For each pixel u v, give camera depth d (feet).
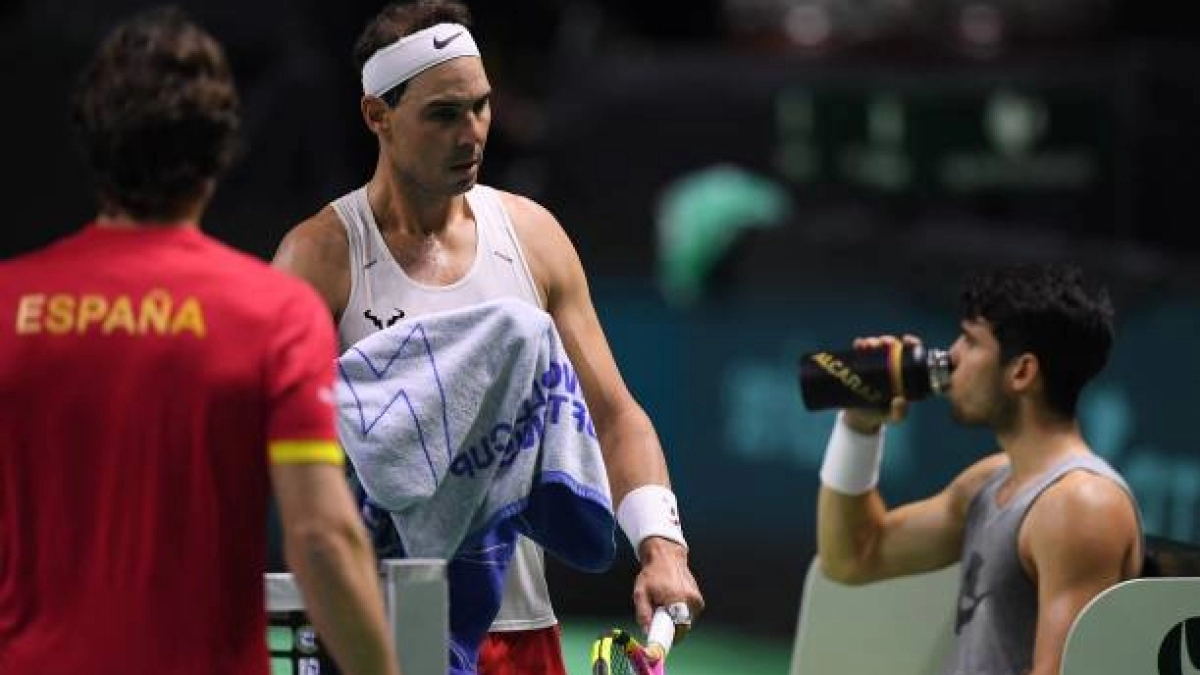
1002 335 45.50
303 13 103.24
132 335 29.84
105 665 29.76
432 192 42.14
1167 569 45.09
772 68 94.02
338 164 101.86
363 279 42.70
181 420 29.76
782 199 93.15
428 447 38.93
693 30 119.03
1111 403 74.54
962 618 46.16
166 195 30.35
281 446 29.71
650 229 93.30
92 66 30.30
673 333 86.74
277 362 29.91
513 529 40.60
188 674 29.89
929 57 93.76
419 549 39.27
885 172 92.48
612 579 88.02
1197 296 73.46
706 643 83.51
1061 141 90.89
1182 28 108.27
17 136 97.50
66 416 29.78
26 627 30.27
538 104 106.42
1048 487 44.50
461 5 42.32
